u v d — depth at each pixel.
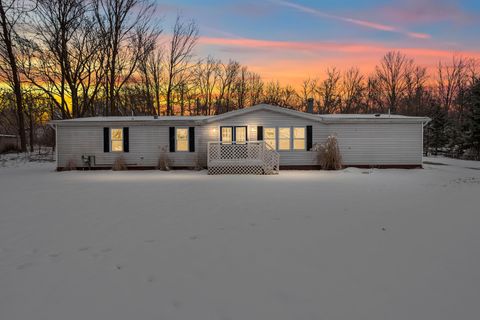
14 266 3.86
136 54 32.59
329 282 3.35
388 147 17.55
